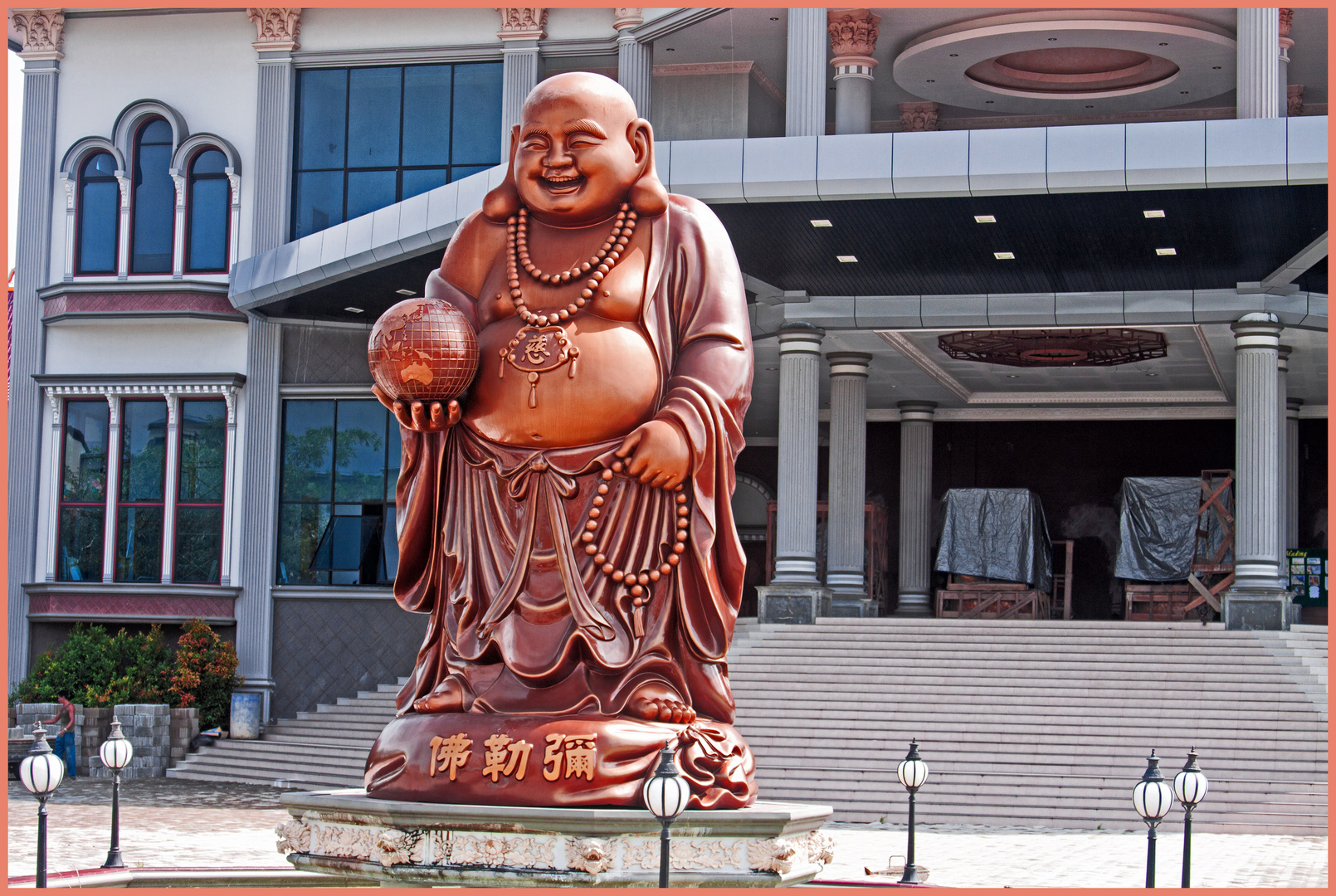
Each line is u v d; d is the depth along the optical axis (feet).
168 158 100.63
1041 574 105.60
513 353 25.45
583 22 94.73
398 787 24.36
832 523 100.07
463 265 26.91
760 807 24.70
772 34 92.48
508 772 23.52
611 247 25.89
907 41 95.61
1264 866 48.29
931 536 118.01
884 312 91.20
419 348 25.08
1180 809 61.52
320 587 97.35
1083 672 76.48
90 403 100.63
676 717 24.52
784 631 86.12
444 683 25.44
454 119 97.45
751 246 80.28
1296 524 109.70
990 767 67.21
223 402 99.45
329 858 24.26
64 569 99.50
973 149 68.74
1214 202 69.67
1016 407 120.88
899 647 81.92
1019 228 75.41
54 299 100.22
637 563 25.04
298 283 88.38
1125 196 69.05
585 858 22.39
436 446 26.53
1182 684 73.92
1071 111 105.60
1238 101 76.43
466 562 25.86
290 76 98.89
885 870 43.80
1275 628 81.30
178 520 98.89
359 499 98.99
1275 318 85.20
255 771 83.46
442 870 23.04
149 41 101.14
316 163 98.94
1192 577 93.56
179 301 98.12
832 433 100.89
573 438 25.18
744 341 26.32
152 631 94.94
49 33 101.86
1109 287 87.30
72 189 100.89
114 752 40.01
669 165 71.56
